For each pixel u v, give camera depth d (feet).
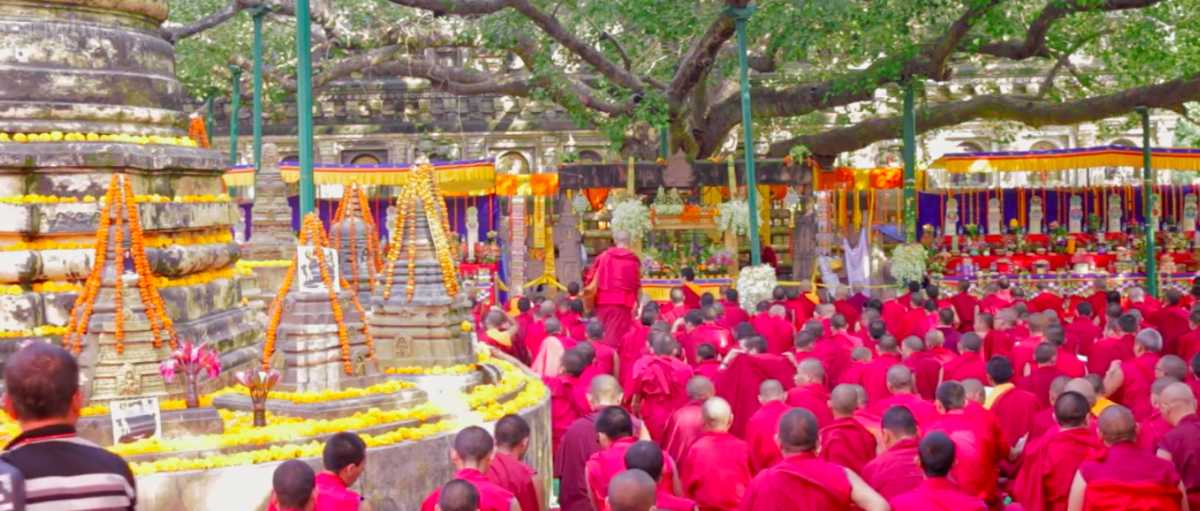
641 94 95.40
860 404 35.96
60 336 37.42
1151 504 26.58
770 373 42.93
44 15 39.52
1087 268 106.93
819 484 25.02
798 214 97.96
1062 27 99.91
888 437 29.50
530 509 27.76
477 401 37.17
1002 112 102.12
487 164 101.04
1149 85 96.94
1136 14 98.68
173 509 28.96
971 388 33.22
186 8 109.60
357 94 139.44
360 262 53.36
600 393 33.88
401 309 42.16
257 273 60.75
